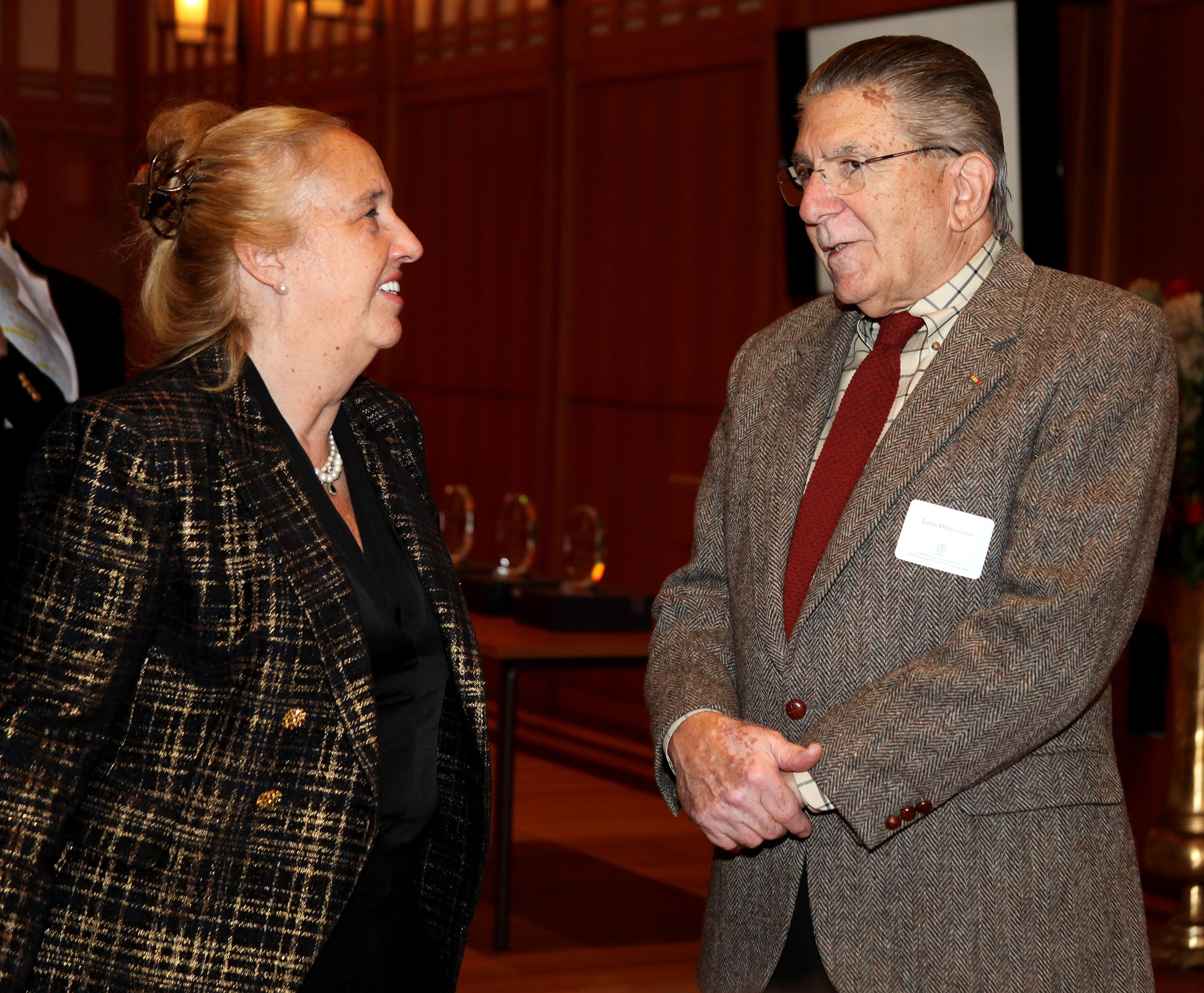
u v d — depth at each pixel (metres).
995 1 4.43
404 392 8.06
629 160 6.56
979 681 1.57
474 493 7.53
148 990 1.40
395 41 8.02
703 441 6.19
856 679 1.69
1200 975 3.65
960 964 1.62
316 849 1.48
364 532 1.70
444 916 1.71
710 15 6.13
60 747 1.37
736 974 1.75
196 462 1.48
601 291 6.73
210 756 1.46
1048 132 4.36
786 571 1.80
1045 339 1.71
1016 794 1.64
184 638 1.46
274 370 1.62
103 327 3.31
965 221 1.76
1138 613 1.65
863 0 5.37
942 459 1.68
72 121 10.74
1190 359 3.61
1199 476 3.61
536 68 7.06
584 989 3.51
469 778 1.68
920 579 1.67
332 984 1.55
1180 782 3.73
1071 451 1.63
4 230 3.15
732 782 1.61
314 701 1.50
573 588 4.19
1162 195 4.39
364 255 1.60
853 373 1.88
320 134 1.61
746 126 5.94
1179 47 4.33
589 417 6.81
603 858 4.72
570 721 6.80
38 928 1.34
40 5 10.59
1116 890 1.66
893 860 1.65
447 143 7.68
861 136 1.72
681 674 1.83
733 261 6.02
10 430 2.79
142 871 1.42
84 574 1.39
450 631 1.69
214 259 1.58
